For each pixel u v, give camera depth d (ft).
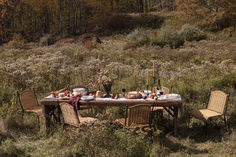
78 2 138.10
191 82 23.98
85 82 25.85
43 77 27.76
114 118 16.58
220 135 14.92
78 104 15.11
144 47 51.72
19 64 30.04
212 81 23.39
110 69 29.68
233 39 68.28
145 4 166.81
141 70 30.19
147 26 100.83
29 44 87.25
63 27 125.08
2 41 105.81
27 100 17.97
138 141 12.62
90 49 52.29
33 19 130.82
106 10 139.33
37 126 16.74
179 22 96.99
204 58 37.47
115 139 13.17
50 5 130.93
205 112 16.01
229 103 19.26
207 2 92.02
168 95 15.29
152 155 12.38
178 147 13.75
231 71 25.18
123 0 160.76
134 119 13.80
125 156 12.05
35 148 13.66
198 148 13.55
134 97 15.43
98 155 12.15
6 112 17.66
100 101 15.03
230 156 12.28
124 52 45.14
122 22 109.50
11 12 123.03
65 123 15.14
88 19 129.39
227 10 85.46
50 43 84.89
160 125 16.51
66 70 29.40
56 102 15.48
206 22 87.56
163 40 56.29
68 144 13.47
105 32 104.22
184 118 17.81
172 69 31.83
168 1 157.28
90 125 13.87
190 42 62.08
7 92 22.59
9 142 13.35
